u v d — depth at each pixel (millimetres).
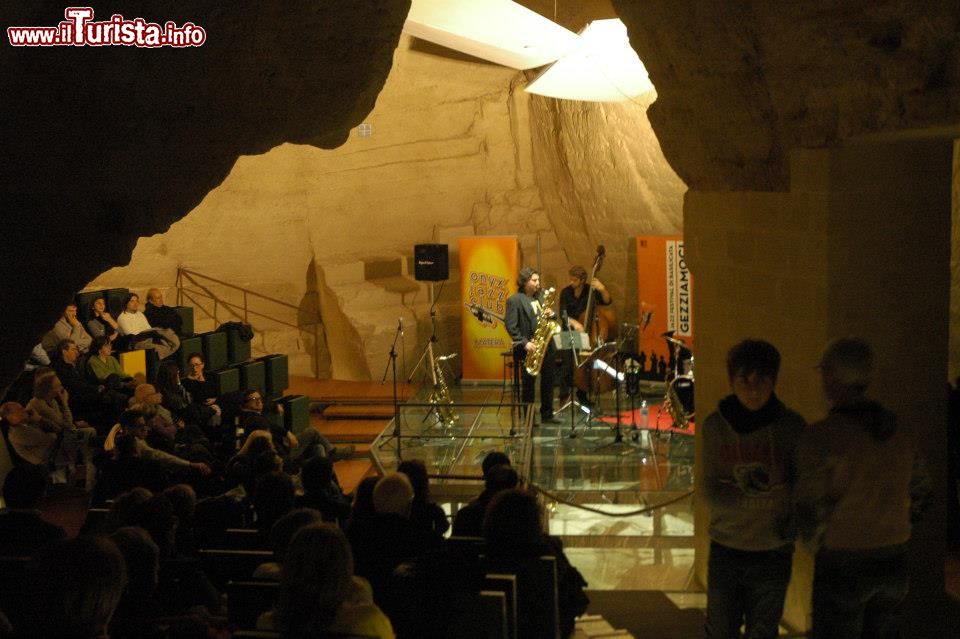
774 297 5988
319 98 7484
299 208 16500
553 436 11836
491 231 16453
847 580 3916
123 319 13133
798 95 5434
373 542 4922
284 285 16734
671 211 13289
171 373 11320
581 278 13547
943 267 5496
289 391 15578
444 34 13008
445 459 10711
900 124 4734
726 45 5812
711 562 4285
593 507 9148
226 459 9570
